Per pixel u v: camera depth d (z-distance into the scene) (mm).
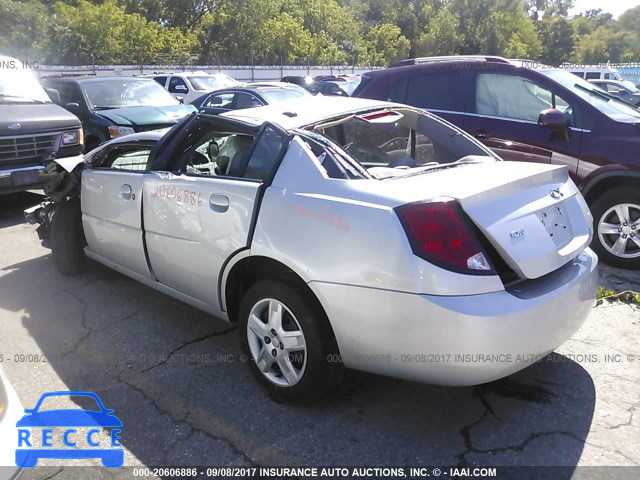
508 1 76750
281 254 2889
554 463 2598
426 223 2490
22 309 4371
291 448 2748
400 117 3674
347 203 2711
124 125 8672
